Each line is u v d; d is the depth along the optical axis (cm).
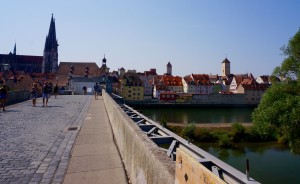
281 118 2380
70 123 1273
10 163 630
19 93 2609
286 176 2834
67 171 584
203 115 9025
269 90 2808
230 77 15812
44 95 2208
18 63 13625
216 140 4722
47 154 718
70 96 3862
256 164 3269
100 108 2053
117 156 705
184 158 226
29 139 895
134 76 11469
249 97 12606
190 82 13525
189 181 212
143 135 471
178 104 11456
